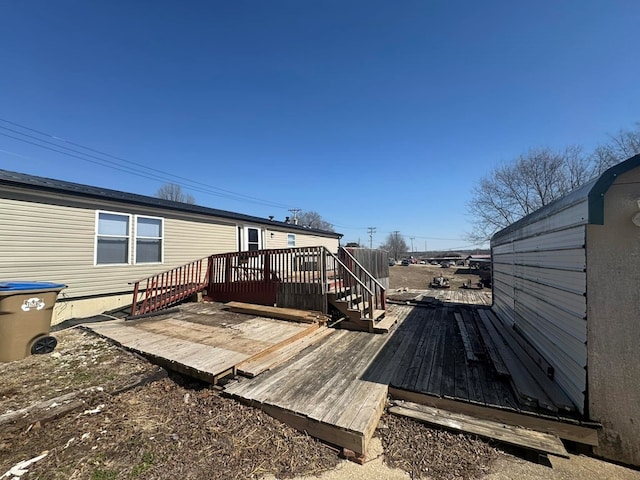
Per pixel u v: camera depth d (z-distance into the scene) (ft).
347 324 17.95
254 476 6.42
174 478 6.21
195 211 31.32
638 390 7.13
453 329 18.06
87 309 22.72
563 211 9.34
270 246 43.73
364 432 7.07
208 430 7.91
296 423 8.08
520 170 67.62
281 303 20.84
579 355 8.07
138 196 31.35
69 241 21.90
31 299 13.16
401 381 10.31
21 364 12.23
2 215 18.75
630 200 7.30
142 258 26.73
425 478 6.50
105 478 6.09
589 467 7.05
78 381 10.64
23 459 6.56
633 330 7.22
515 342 14.23
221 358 11.64
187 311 21.39
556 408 8.04
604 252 7.55
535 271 12.36
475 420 8.39
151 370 11.50
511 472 6.72
